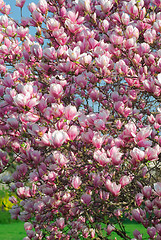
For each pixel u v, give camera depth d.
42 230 3.53
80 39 2.71
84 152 3.03
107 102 3.33
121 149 2.38
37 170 2.92
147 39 2.74
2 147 2.98
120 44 2.54
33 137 2.99
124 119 2.79
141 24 2.98
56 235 3.40
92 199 3.15
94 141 2.28
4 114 2.94
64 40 2.62
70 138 2.29
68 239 3.51
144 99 3.33
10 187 3.62
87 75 2.86
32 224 3.37
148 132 2.17
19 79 3.11
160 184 2.25
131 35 2.56
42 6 2.91
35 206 3.22
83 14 3.08
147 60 2.64
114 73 2.62
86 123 2.39
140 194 2.51
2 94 2.89
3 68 3.07
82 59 2.42
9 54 3.08
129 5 2.75
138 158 2.15
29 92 2.23
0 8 3.36
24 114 2.45
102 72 2.48
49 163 3.22
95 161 2.53
